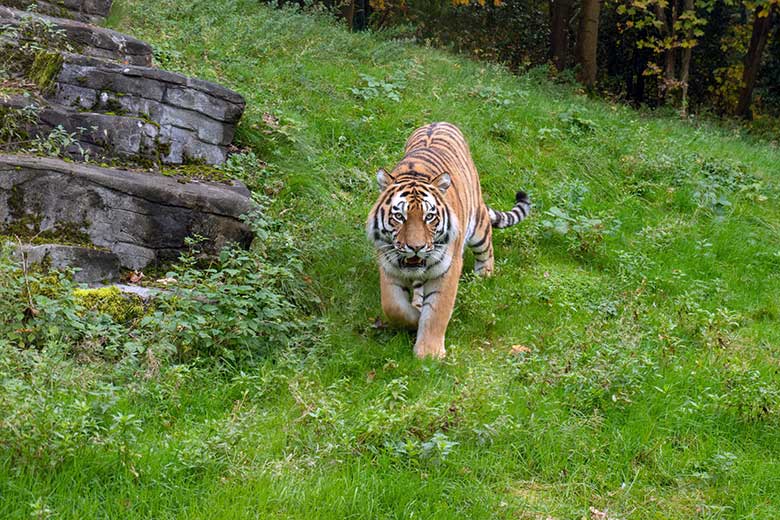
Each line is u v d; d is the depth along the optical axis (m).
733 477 5.23
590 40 19.66
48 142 7.05
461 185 7.50
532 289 8.11
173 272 6.40
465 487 4.76
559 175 11.12
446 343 6.89
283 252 7.42
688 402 5.86
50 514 3.93
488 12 24.55
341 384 5.79
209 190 7.20
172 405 5.20
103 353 5.59
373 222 6.66
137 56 9.45
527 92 13.87
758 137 19.31
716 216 10.77
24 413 4.34
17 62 8.24
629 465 5.26
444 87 13.05
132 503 4.18
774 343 7.61
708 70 25.23
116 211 6.72
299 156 9.54
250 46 12.38
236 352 6.02
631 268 8.72
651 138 13.00
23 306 5.56
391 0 22.50
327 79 12.03
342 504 4.41
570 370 6.08
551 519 4.64
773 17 22.30
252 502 4.36
